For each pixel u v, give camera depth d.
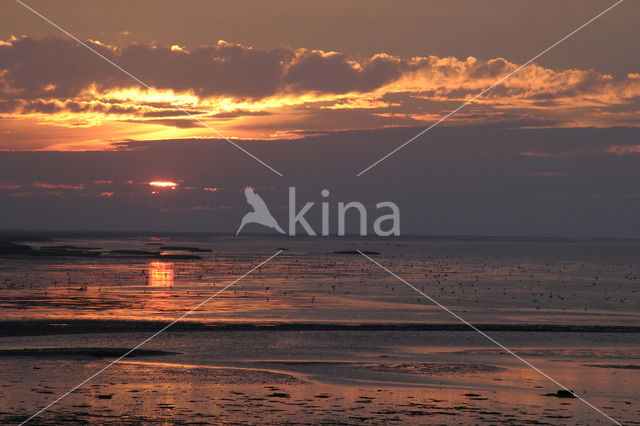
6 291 65.44
